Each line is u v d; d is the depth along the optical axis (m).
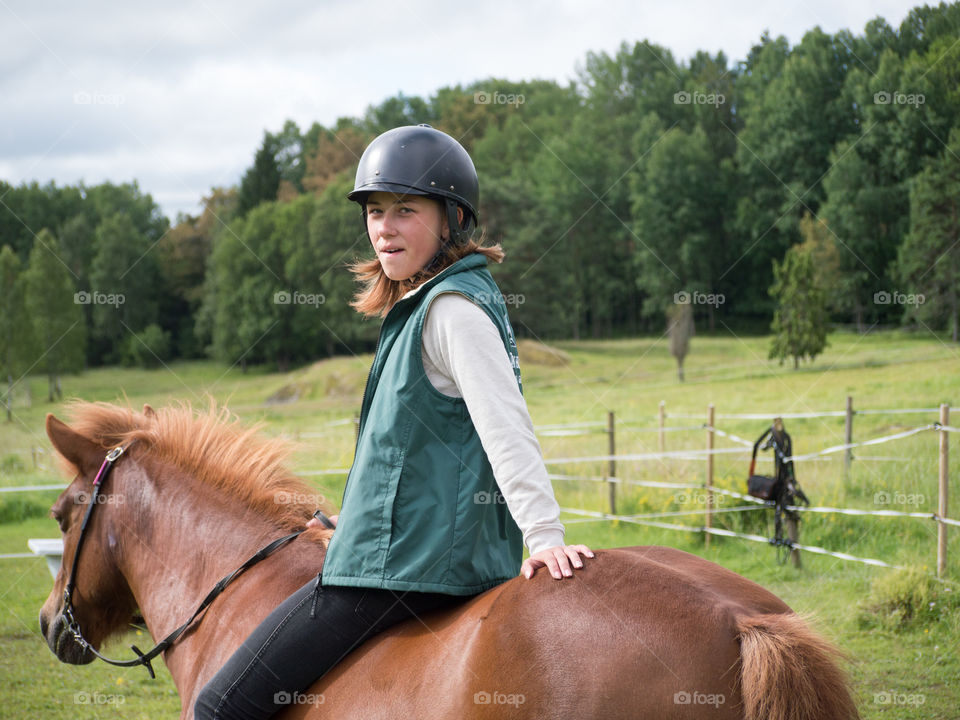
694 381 21.98
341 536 1.46
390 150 1.60
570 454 11.05
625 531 7.16
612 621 1.18
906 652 4.06
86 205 51.22
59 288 38.50
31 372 36.72
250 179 47.44
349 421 14.10
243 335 36.97
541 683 1.16
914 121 27.52
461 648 1.28
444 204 1.61
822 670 1.10
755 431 11.59
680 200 38.84
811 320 22.03
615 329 40.34
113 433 2.16
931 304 22.94
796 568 5.64
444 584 1.38
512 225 38.28
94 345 43.16
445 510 1.39
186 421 2.12
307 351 37.62
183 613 1.89
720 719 1.08
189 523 1.96
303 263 37.38
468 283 1.45
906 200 27.81
